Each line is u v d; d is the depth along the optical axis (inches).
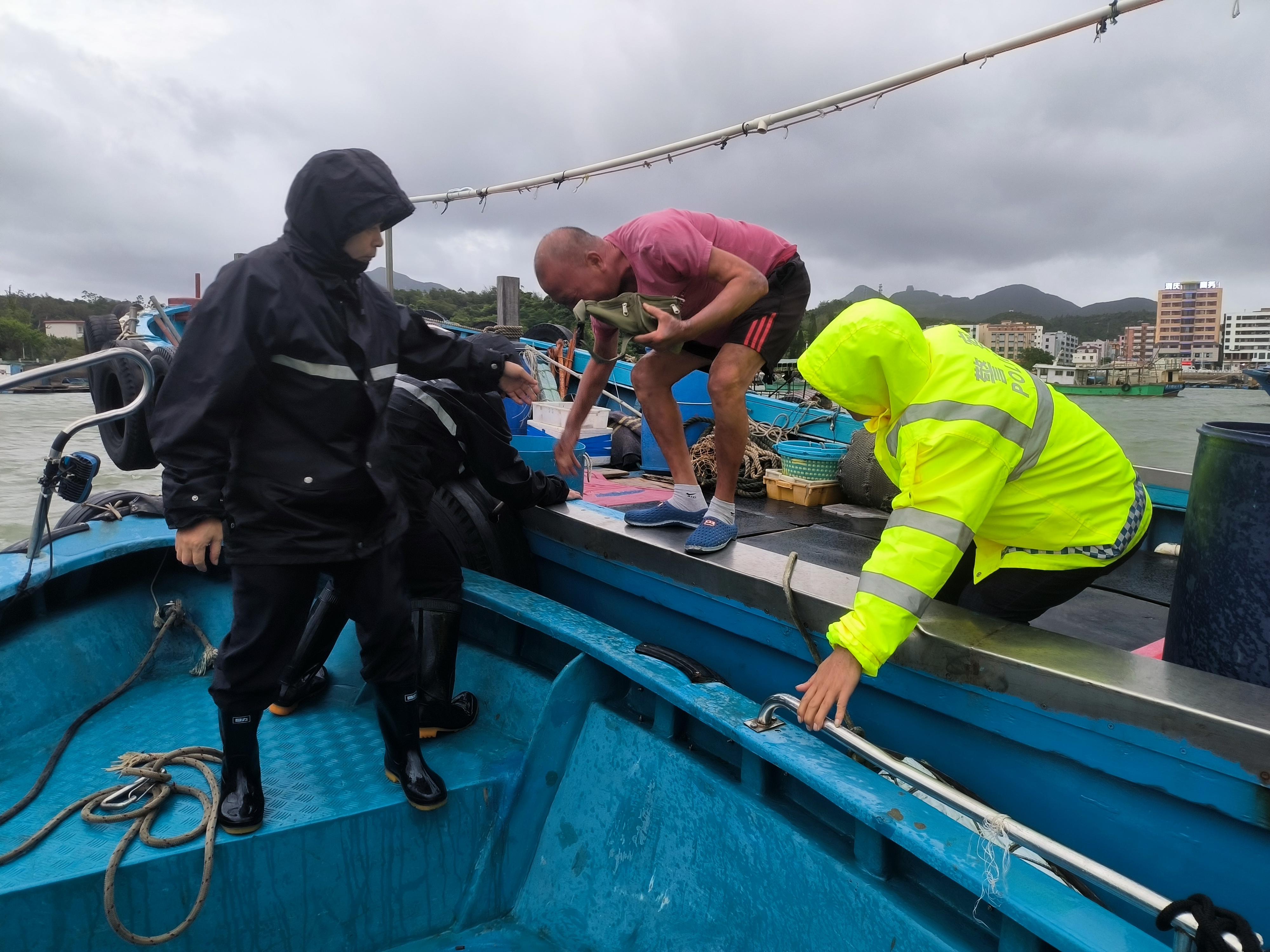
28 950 70.2
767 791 76.3
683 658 87.7
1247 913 55.9
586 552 113.7
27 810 83.4
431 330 93.4
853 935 63.6
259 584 72.6
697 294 94.2
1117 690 59.9
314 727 101.7
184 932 74.8
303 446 72.1
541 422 220.2
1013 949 55.8
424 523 99.3
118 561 125.4
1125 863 62.4
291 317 67.9
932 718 75.9
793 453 186.9
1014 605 77.4
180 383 66.7
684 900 76.2
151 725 101.8
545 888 87.1
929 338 70.1
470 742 99.3
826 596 80.8
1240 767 54.3
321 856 80.2
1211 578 68.5
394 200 68.2
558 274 94.0
